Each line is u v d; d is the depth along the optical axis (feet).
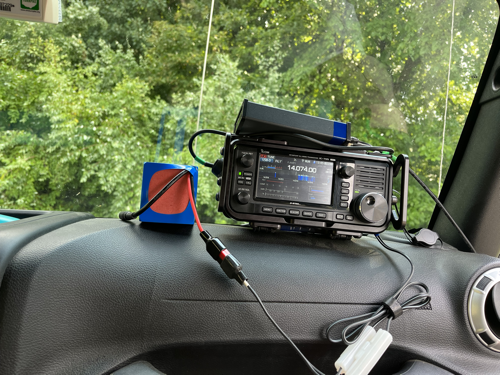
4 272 1.47
